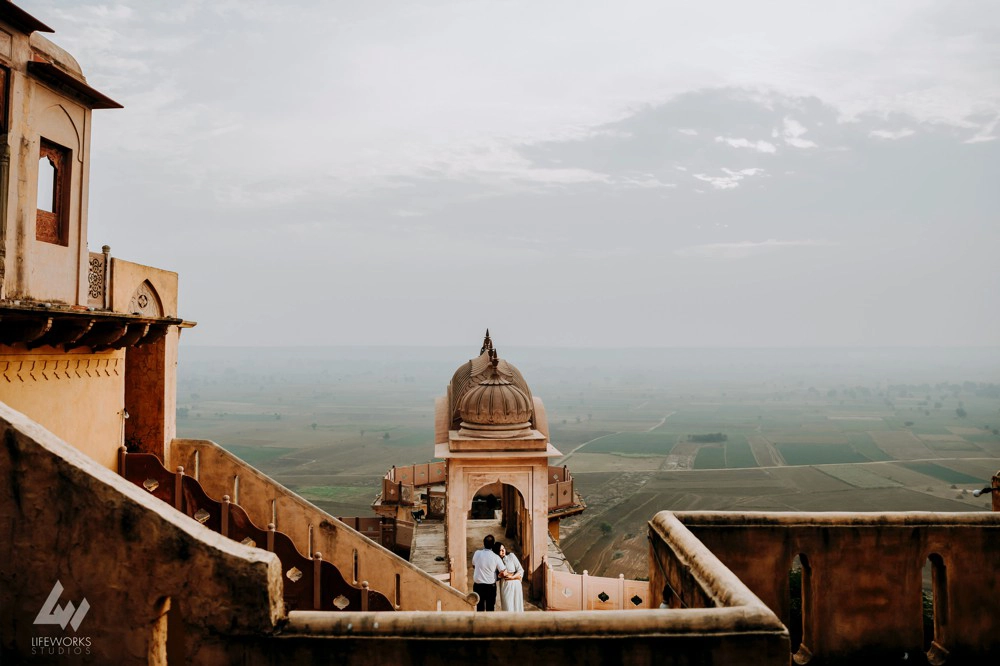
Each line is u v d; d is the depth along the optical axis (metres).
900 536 6.03
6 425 4.72
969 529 6.02
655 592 6.21
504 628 4.45
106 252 11.04
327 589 10.08
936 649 6.04
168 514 4.68
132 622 4.59
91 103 10.09
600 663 4.41
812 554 6.05
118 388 10.76
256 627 4.46
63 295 9.55
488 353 19.62
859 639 5.97
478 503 26.53
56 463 4.68
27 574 4.65
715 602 4.79
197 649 4.50
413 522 24.42
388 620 4.50
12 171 8.39
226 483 12.66
